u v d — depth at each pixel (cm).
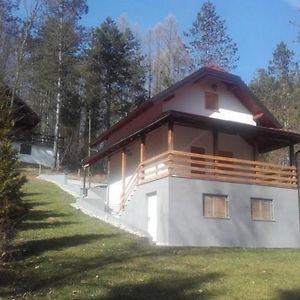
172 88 2459
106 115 5644
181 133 2491
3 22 3991
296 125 4862
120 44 5581
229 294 1143
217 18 5356
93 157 3225
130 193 2530
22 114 3531
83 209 2534
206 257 1584
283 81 5644
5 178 1358
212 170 2134
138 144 2678
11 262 1345
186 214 2005
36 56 4766
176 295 1112
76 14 5256
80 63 5356
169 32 6425
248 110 2775
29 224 1994
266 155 4584
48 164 4975
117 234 1912
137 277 1248
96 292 1101
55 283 1162
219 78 2612
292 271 1446
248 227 2175
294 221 2342
